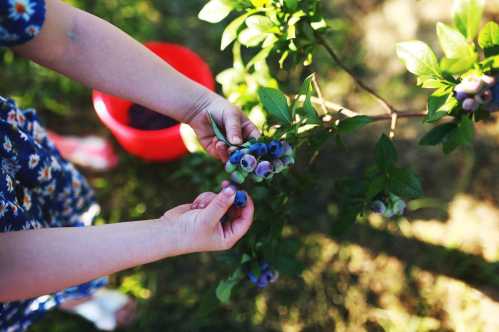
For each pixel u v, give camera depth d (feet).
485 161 4.11
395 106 4.38
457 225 4.04
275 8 2.63
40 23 2.20
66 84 4.67
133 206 4.42
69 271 2.24
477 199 4.06
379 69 4.53
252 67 3.37
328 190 4.25
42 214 3.18
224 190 2.31
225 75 3.17
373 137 4.33
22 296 2.26
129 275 4.18
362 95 4.45
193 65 4.06
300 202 4.22
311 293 4.07
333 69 4.55
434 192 4.13
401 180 2.69
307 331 4.01
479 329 3.81
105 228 2.31
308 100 2.47
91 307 3.95
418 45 2.51
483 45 2.44
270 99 2.53
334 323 4.00
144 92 2.55
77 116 4.71
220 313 4.07
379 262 4.06
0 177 2.61
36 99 4.68
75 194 3.49
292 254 3.20
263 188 3.09
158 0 4.93
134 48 2.50
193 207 2.49
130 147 4.13
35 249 2.22
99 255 2.27
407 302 3.96
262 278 2.94
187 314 4.08
